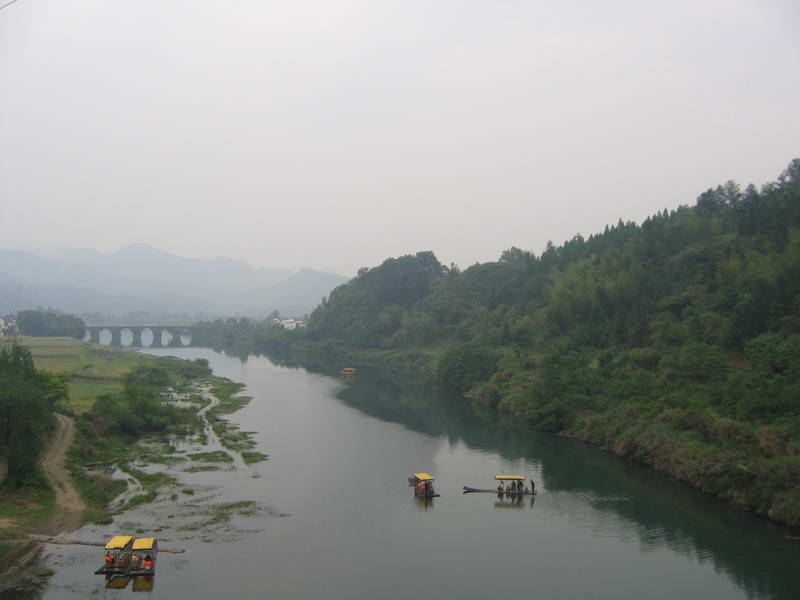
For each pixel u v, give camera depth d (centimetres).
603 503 7025
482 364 15738
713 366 9644
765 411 7762
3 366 8125
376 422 11925
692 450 7638
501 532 6191
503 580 5150
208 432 10800
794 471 6356
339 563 5428
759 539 5906
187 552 5553
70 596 4694
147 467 8344
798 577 5169
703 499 7056
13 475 6556
